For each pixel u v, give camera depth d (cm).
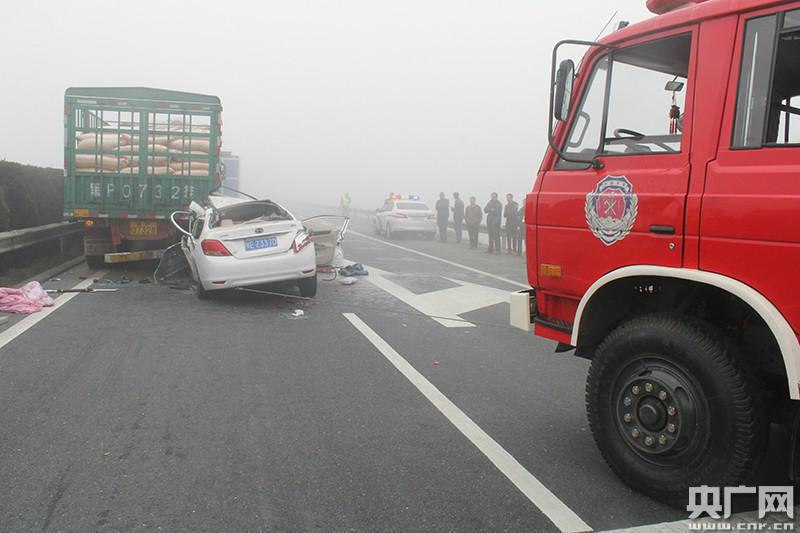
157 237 1122
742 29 289
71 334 640
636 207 317
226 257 825
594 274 342
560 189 363
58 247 1393
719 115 292
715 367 279
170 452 359
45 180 1391
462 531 279
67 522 280
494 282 1141
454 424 414
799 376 255
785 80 284
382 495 312
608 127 344
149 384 485
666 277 317
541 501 307
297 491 315
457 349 628
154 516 287
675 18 314
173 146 1097
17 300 763
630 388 312
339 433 394
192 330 680
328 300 895
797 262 256
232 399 455
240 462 348
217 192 1125
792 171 262
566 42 341
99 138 1079
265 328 703
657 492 301
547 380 523
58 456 350
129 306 806
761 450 277
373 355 594
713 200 285
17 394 451
